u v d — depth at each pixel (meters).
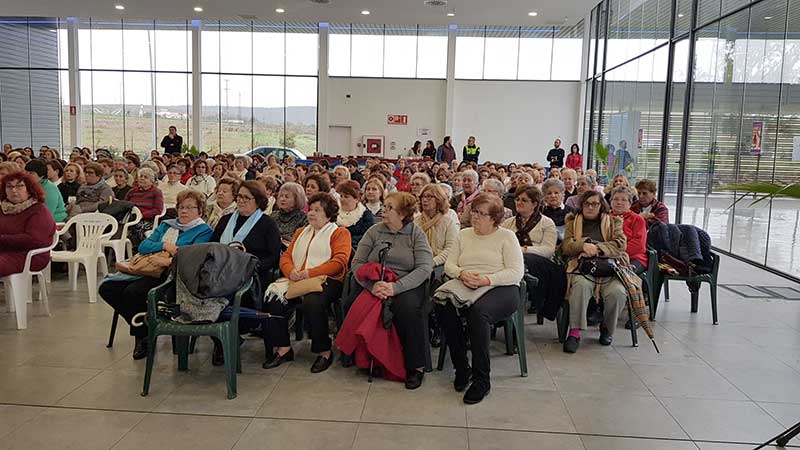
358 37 16.91
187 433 2.88
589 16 15.59
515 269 3.59
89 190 6.55
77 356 3.88
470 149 14.70
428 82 16.95
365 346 3.59
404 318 3.52
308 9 14.24
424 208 4.37
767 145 7.21
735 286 6.32
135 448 2.73
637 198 5.49
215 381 3.53
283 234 4.50
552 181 5.26
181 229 4.11
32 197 4.51
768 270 7.13
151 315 3.29
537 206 4.56
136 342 3.86
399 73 17.00
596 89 14.77
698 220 8.92
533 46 16.59
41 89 17.47
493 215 3.69
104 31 17.23
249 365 3.81
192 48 17.20
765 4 7.26
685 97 9.25
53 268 6.34
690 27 9.16
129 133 17.67
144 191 6.70
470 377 3.56
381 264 3.64
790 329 4.77
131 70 17.39
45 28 17.17
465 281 3.47
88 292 5.40
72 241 6.14
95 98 17.53
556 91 16.67
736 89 7.92
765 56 7.25
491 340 4.41
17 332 4.34
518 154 17.00
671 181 9.84
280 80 17.42
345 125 17.20
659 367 3.88
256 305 3.71
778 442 2.84
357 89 17.06
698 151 8.98
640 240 4.74
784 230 6.90
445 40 16.78
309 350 4.12
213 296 3.31
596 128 14.77
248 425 2.98
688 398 3.40
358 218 4.71
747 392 3.50
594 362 3.96
